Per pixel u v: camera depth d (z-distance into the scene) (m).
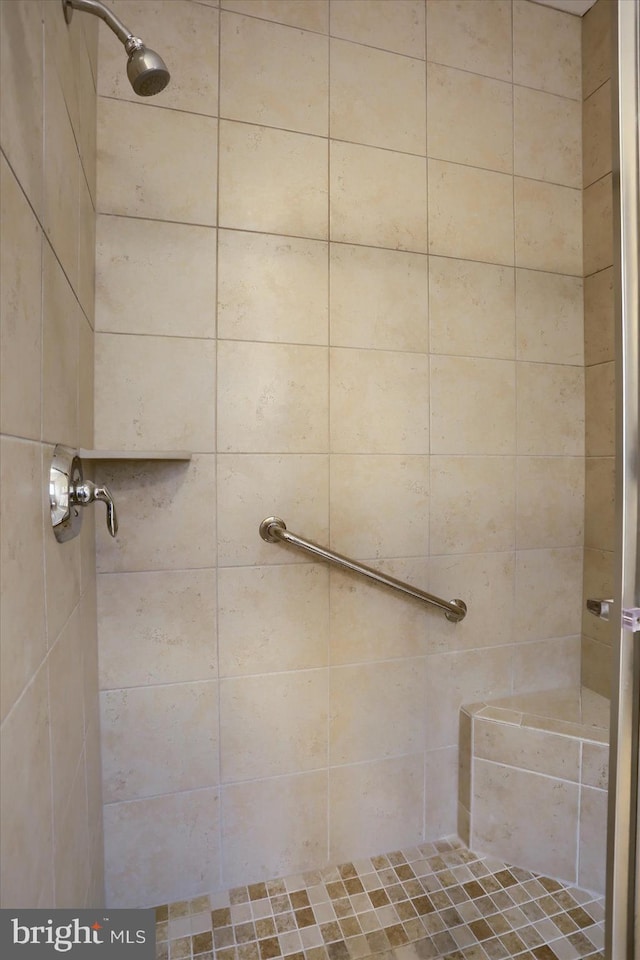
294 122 1.24
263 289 1.23
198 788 1.21
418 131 1.35
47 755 0.61
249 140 1.21
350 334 1.30
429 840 1.41
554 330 1.50
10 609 0.47
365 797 1.34
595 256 1.48
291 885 1.25
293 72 1.24
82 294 0.93
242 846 1.25
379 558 1.34
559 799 1.27
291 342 1.25
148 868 1.18
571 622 1.54
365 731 1.34
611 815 0.65
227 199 1.20
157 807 1.19
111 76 1.11
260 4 1.21
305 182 1.25
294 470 1.26
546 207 1.49
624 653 0.63
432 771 1.41
